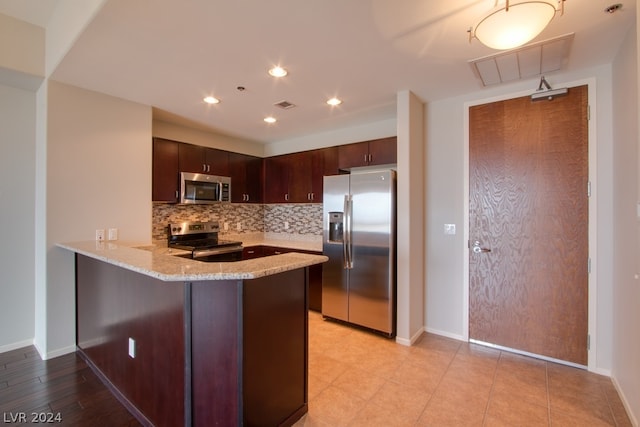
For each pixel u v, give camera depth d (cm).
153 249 294
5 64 235
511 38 158
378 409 199
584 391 216
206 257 360
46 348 259
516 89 271
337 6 164
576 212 248
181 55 216
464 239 298
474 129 292
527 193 268
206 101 306
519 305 272
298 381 190
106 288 226
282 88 275
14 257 275
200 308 158
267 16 172
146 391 185
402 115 287
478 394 214
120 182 295
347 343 297
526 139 267
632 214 189
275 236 516
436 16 173
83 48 206
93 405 203
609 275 235
